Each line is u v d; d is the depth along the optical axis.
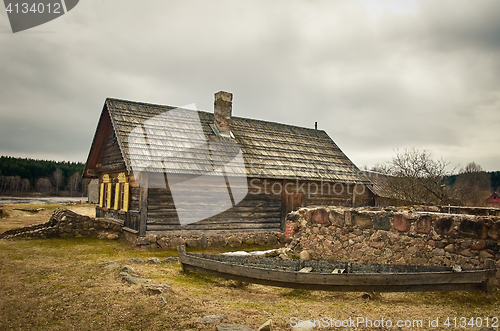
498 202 32.22
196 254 7.35
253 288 6.27
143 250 10.91
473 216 5.85
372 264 6.25
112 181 14.29
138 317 4.47
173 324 4.28
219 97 15.38
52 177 81.12
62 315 4.51
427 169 24.20
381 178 25.19
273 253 8.97
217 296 5.57
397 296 5.61
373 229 7.28
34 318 4.40
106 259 8.75
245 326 4.21
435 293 5.61
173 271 7.42
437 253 6.21
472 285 4.93
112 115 12.56
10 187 72.25
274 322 4.39
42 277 6.30
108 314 4.55
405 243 6.71
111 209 14.05
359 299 5.50
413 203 21.28
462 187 27.62
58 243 11.11
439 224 6.24
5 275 6.38
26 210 23.61
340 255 7.84
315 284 5.45
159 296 5.23
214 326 4.23
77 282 5.98
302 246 8.86
